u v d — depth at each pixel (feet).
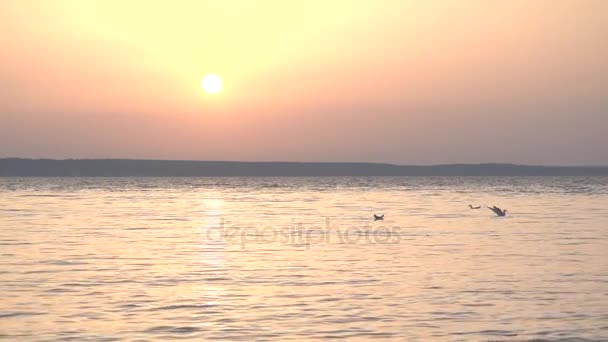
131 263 215.51
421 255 231.91
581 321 142.31
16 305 155.74
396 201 581.53
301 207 499.10
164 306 155.02
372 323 140.97
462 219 380.99
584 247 252.83
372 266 208.13
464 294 166.81
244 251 243.40
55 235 296.92
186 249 249.14
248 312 149.59
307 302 158.92
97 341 128.98
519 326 138.72
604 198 625.82
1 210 465.06
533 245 259.19
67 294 167.53
